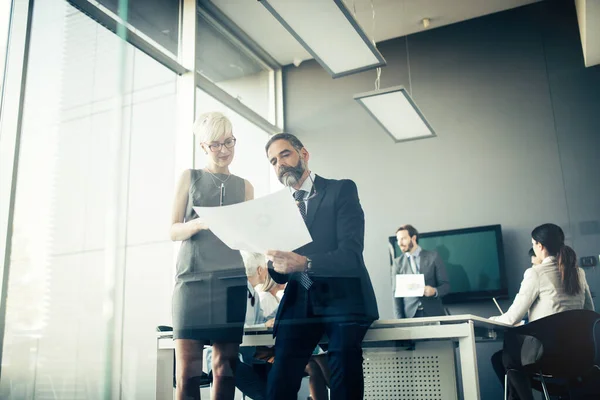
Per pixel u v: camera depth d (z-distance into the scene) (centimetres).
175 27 420
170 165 371
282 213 153
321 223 171
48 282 272
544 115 428
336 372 157
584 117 421
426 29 454
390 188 427
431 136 421
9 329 254
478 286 411
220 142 208
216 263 190
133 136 344
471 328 159
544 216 414
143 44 371
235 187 208
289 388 160
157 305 304
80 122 309
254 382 181
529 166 423
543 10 442
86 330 279
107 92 333
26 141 279
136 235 316
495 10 446
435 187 424
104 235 303
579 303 260
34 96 287
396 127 403
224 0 428
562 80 430
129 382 276
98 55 332
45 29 300
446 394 165
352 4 440
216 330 185
